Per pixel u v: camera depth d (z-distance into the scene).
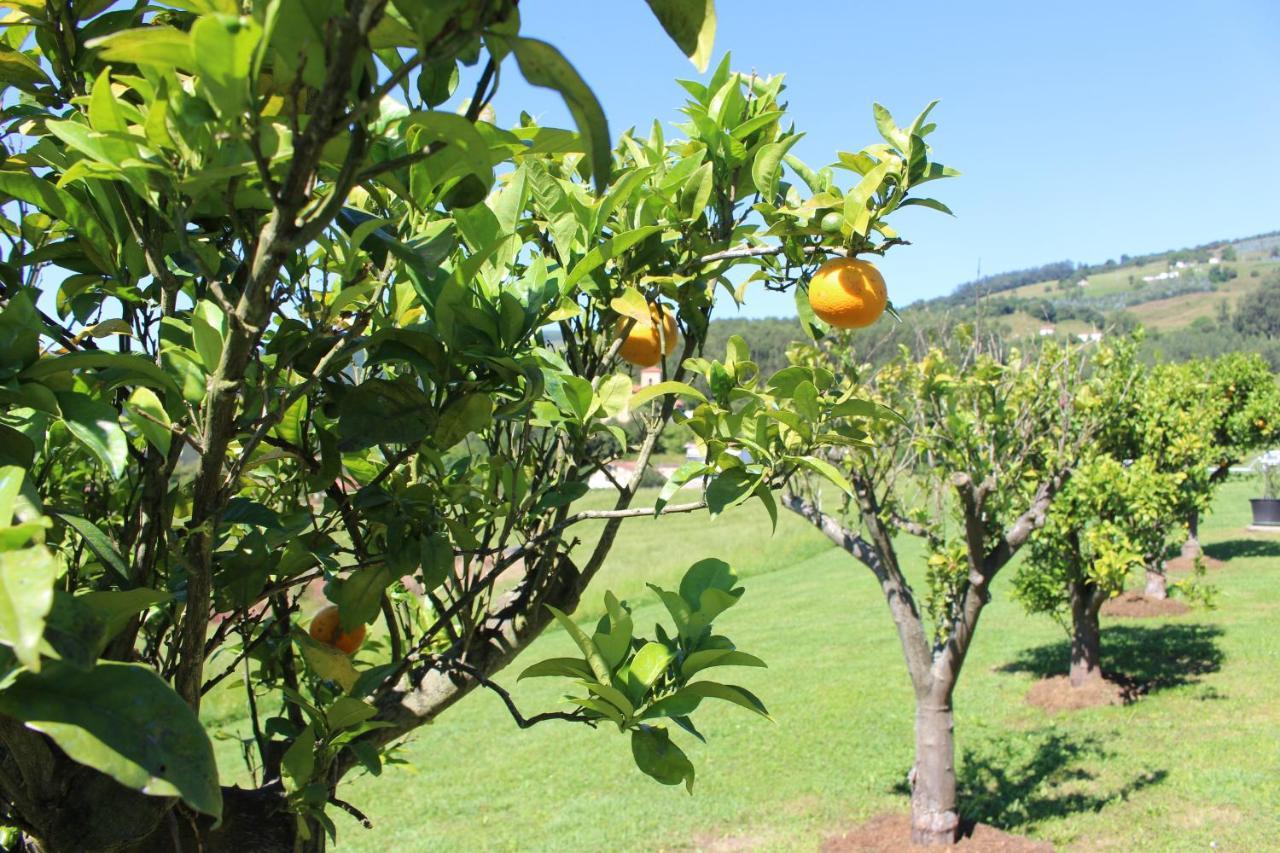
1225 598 15.34
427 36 0.83
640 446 2.28
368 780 10.97
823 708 11.88
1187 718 9.88
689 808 9.02
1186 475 12.28
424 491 1.63
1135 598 15.78
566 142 1.28
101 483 1.88
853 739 10.55
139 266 1.43
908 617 7.45
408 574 1.57
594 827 8.85
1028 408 8.35
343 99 0.81
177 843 1.38
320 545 1.64
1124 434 12.43
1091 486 10.52
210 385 1.05
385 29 0.85
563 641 18.45
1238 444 17.78
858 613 18.62
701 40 0.93
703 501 1.90
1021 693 11.58
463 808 9.77
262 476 2.11
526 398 1.42
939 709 7.40
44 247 1.45
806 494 7.80
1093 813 7.82
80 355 1.12
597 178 0.84
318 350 1.52
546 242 2.16
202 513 1.15
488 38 0.85
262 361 1.55
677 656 1.66
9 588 0.74
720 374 2.08
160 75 0.99
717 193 2.31
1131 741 9.36
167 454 1.26
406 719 1.87
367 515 1.61
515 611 2.09
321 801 1.53
